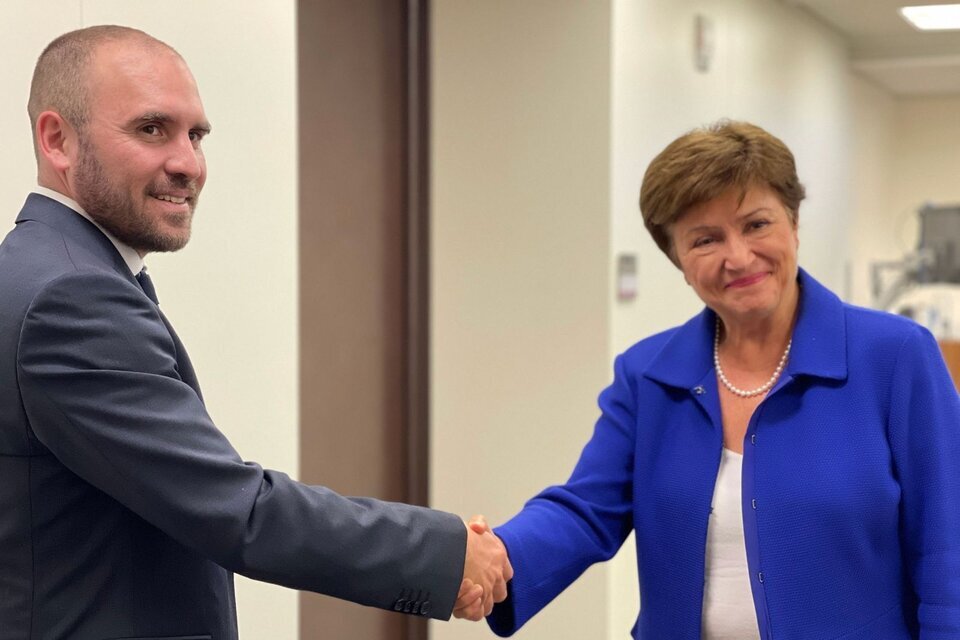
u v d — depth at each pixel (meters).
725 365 1.60
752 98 4.50
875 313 1.55
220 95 2.10
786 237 1.54
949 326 6.73
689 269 1.57
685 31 3.73
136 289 1.25
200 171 1.36
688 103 3.78
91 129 1.28
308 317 3.01
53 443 1.19
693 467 1.57
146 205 1.31
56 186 1.32
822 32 5.60
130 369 1.21
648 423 1.63
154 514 1.22
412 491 3.44
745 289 1.53
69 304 1.19
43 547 1.22
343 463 3.16
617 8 3.21
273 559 1.26
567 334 3.30
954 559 1.43
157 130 1.31
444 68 3.39
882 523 1.46
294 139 2.29
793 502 1.48
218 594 1.34
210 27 2.07
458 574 1.40
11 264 1.22
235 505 1.24
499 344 3.39
